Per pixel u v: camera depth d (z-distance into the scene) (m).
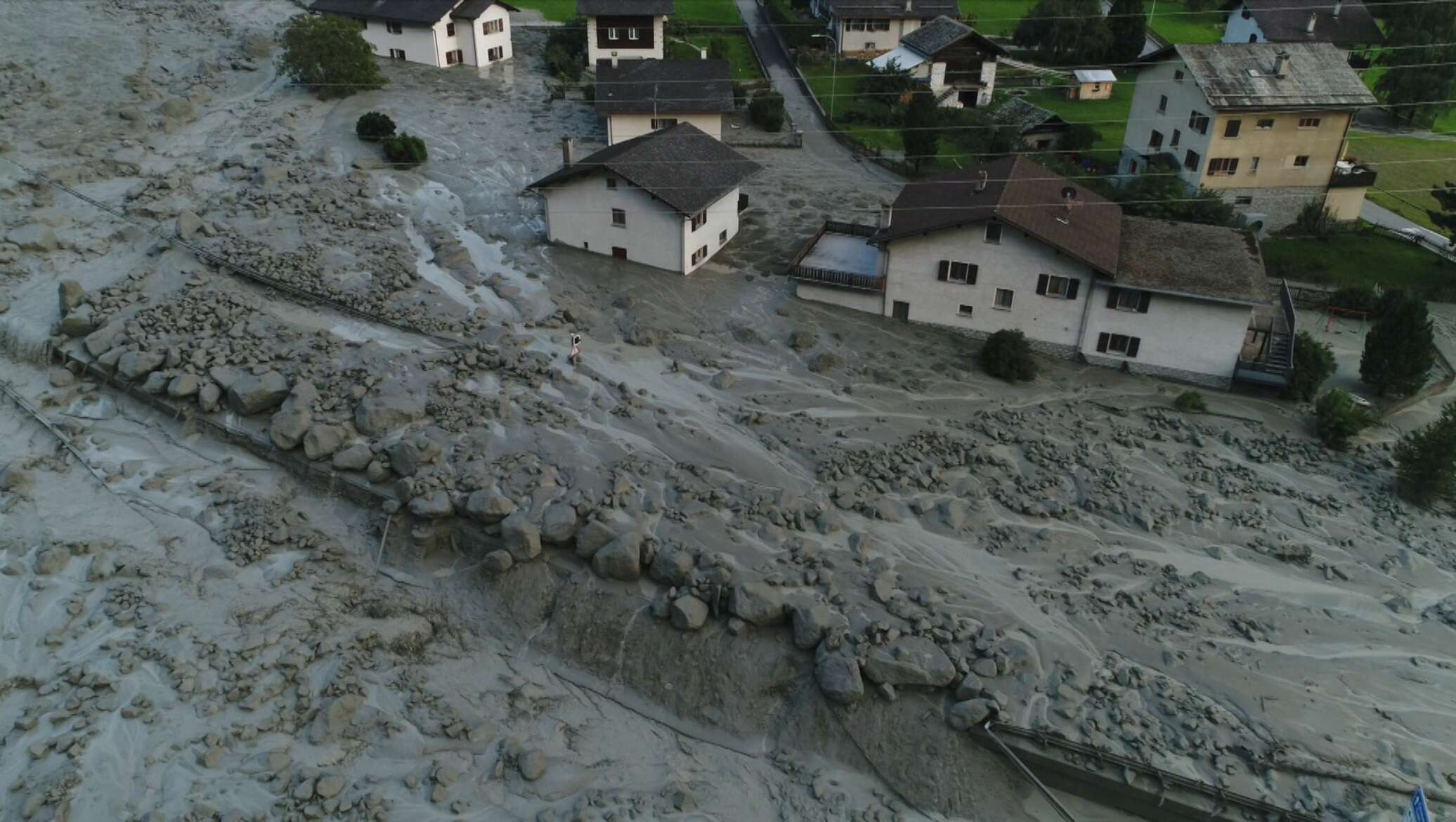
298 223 46.06
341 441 32.78
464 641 28.39
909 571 29.42
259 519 30.92
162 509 31.42
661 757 25.66
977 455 34.56
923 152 60.84
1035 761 24.58
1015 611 28.31
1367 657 27.83
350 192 49.97
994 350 39.94
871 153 62.25
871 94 70.81
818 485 32.66
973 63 72.50
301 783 23.50
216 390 34.53
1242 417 38.69
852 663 25.94
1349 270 52.03
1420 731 25.56
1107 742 24.59
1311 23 70.38
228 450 33.91
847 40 80.00
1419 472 34.53
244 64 65.62
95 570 28.81
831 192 57.31
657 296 43.97
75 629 27.16
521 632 28.67
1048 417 37.53
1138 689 26.27
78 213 44.69
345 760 24.48
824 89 72.75
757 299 44.62
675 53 78.19
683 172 46.28
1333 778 24.05
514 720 26.20
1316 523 33.12
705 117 59.56
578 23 78.38
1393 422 39.97
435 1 71.81
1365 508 34.22
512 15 87.44
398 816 23.20
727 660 27.14
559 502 30.55
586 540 29.31
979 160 61.69
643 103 58.84
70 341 37.25
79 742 23.95
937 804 24.52
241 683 25.72
